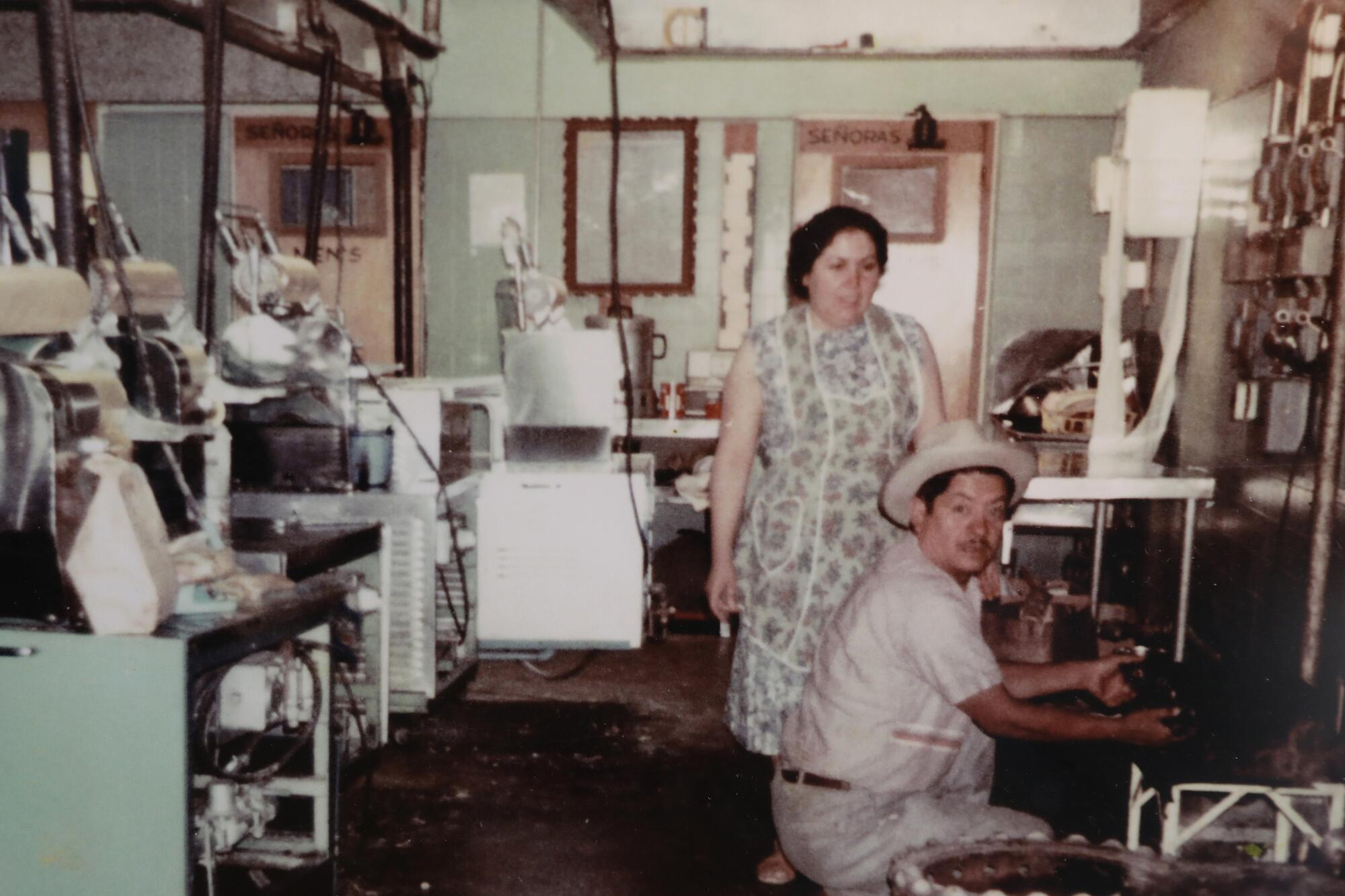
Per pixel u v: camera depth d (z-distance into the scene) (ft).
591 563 12.19
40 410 5.84
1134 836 6.52
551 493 12.13
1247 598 11.84
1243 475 12.09
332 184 18.85
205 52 9.47
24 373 5.84
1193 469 12.07
